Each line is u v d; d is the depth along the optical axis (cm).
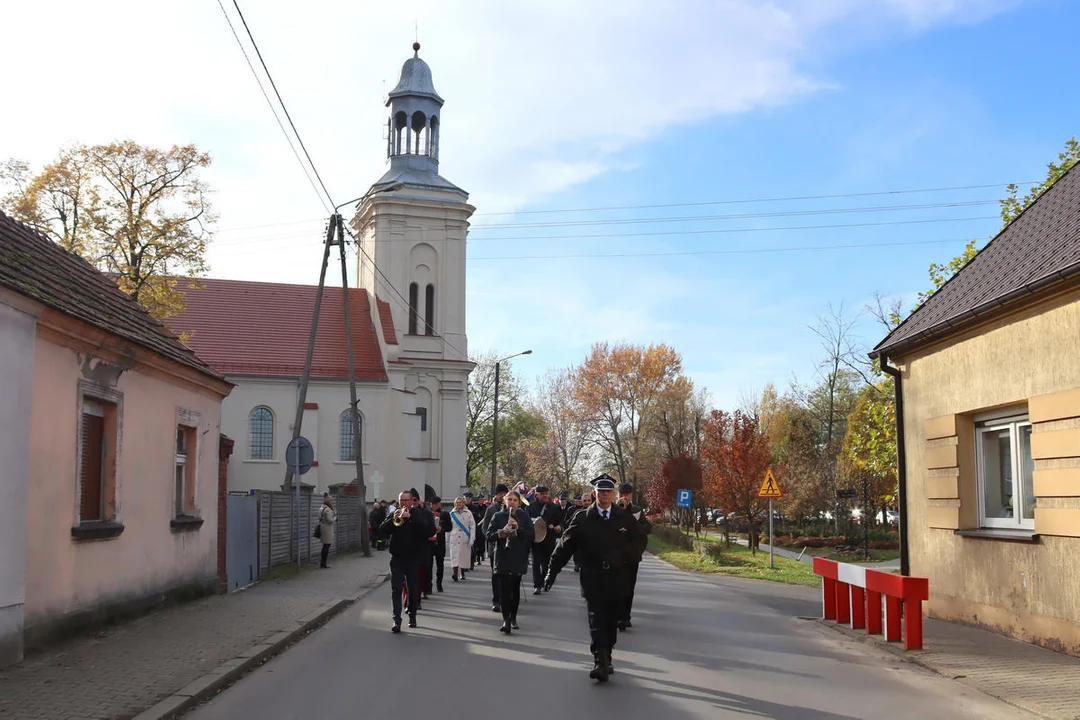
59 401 1066
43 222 3172
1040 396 1105
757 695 847
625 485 1184
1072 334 1046
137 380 1313
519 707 793
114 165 3206
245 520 1959
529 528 1279
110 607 1216
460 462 5775
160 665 955
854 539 4034
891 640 1134
